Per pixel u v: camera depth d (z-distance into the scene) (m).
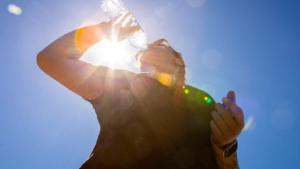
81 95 2.05
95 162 1.78
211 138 1.82
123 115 1.92
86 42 2.05
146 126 1.87
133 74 2.14
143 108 1.95
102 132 1.93
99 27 2.10
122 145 1.81
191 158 1.80
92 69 2.05
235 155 1.85
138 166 1.74
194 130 1.92
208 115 2.03
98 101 2.05
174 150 1.80
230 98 1.77
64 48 1.98
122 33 2.12
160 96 2.05
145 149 1.79
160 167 1.74
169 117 1.93
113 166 1.74
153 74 2.19
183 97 2.09
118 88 2.04
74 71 1.98
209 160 1.86
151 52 2.32
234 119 1.65
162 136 1.84
